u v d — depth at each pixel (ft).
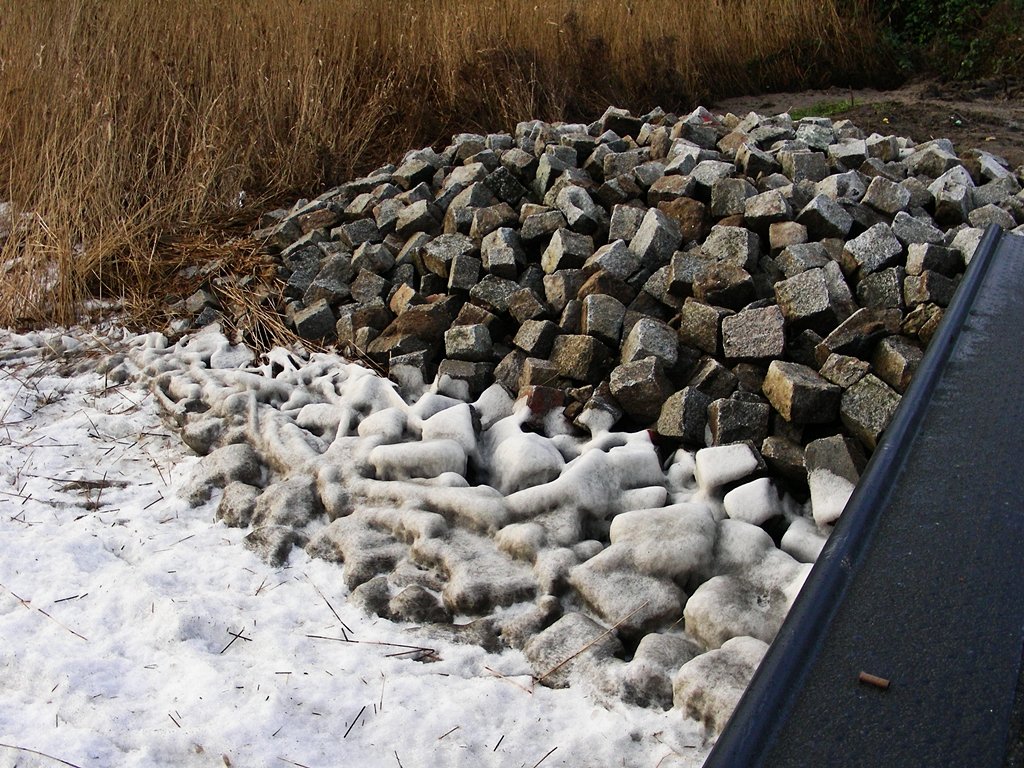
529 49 26.43
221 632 10.00
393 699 8.91
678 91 28.48
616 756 8.16
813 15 31.04
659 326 14.05
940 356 10.18
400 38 26.03
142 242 19.15
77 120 20.39
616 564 10.26
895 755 5.55
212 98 22.81
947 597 6.79
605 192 17.65
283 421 13.88
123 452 13.93
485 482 12.84
